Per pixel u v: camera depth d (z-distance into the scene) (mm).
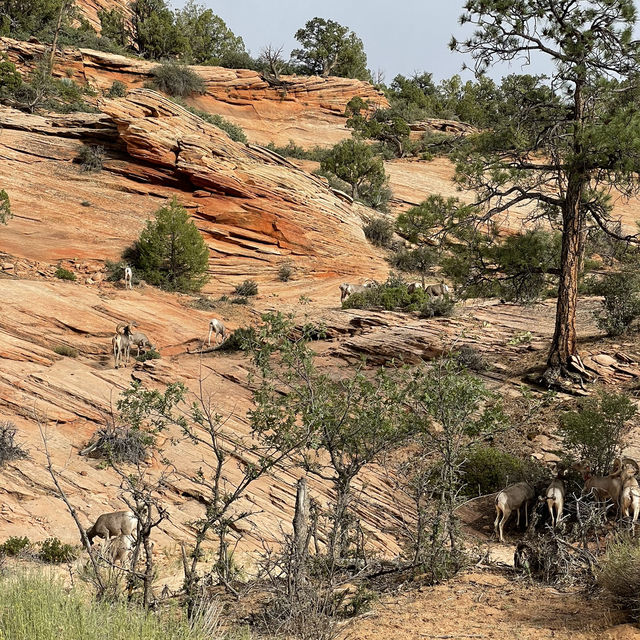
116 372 22547
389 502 14992
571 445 15875
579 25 21656
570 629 6363
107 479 16359
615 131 20062
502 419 9711
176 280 37906
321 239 46188
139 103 47281
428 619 7012
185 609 7484
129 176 46531
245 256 44000
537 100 22719
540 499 12398
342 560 8227
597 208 23125
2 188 42969
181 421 8672
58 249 38562
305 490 8164
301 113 80875
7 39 69625
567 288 22203
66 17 85250
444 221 23719
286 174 48406
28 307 27672
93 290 32469
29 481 15695
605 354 22844
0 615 6164
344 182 61469
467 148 23531
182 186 46625
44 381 20594
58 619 6043
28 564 12133
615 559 6945
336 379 23000
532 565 8633
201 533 8023
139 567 11180
